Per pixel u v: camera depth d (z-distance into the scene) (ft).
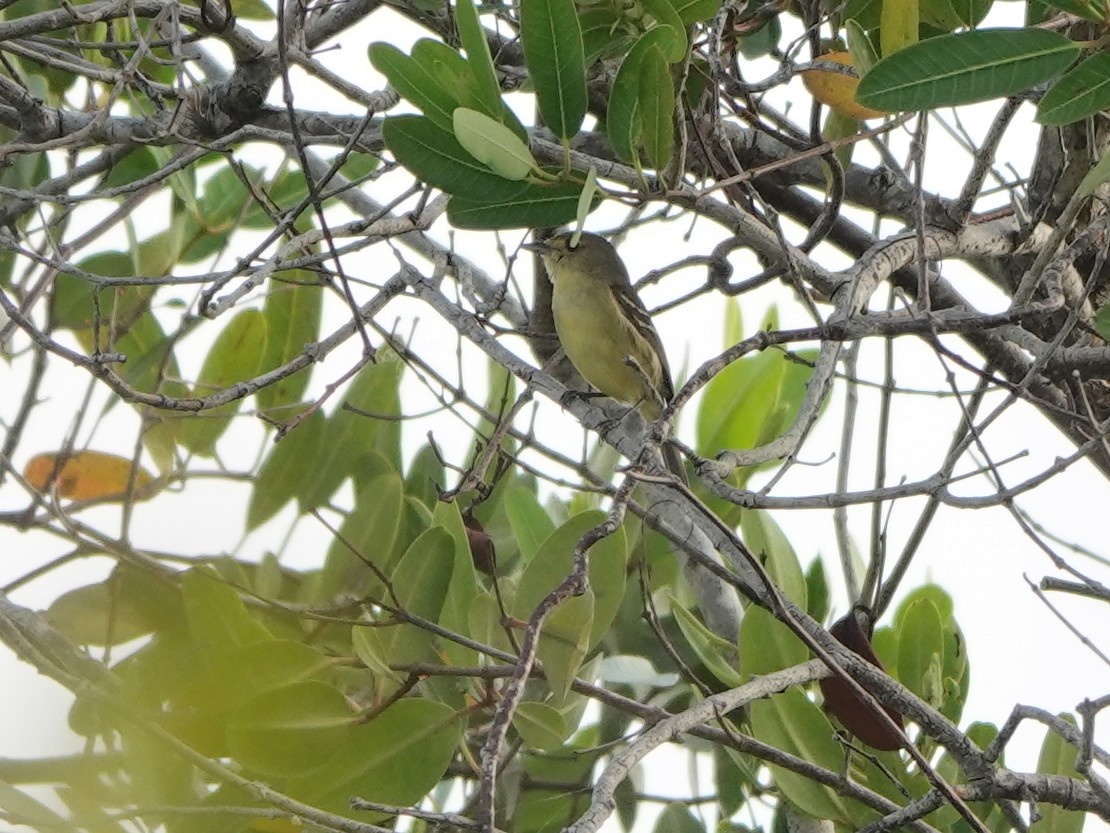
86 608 32.17
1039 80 25.59
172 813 24.99
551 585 32.14
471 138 25.53
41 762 26.43
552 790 39.29
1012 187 37.99
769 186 41.81
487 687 31.45
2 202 43.21
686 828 40.11
